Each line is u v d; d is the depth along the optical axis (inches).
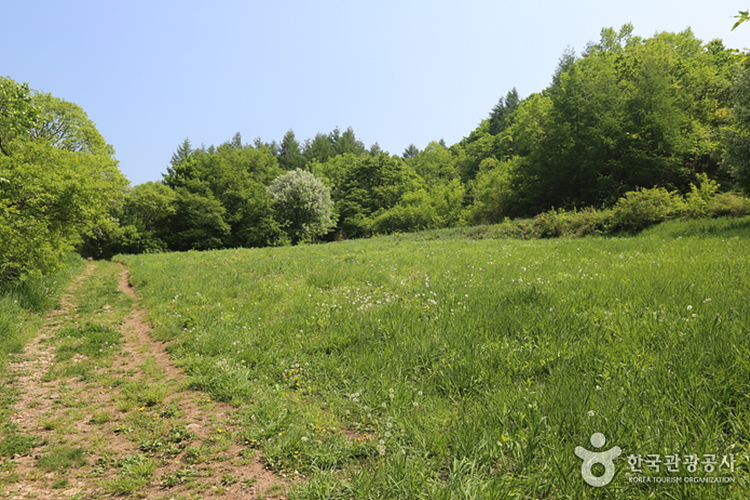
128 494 140.2
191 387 232.8
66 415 206.2
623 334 212.5
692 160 1255.5
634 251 501.4
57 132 1178.0
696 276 312.3
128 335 352.2
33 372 267.0
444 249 722.2
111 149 1373.0
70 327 364.8
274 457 155.6
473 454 136.7
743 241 466.9
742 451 120.3
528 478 121.0
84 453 169.3
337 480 136.8
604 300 274.5
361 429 172.4
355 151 4507.9
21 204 468.4
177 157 3553.2
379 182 2866.6
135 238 1984.5
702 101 1248.2
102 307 459.8
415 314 292.7
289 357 256.8
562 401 154.3
